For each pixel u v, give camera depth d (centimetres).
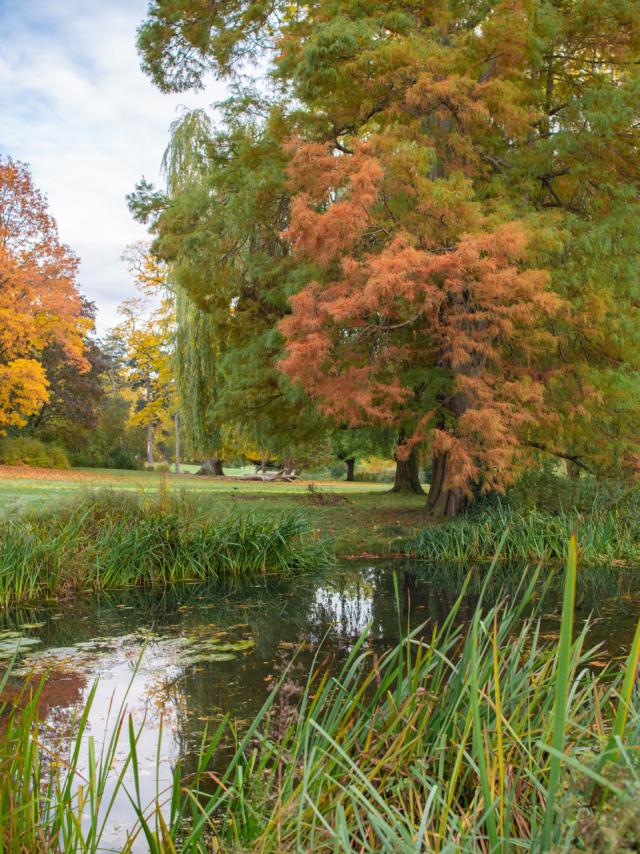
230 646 706
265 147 1463
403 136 1195
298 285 1298
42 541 1018
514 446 1261
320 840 238
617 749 151
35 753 275
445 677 513
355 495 2406
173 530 1128
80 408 4088
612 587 1006
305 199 1041
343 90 1215
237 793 281
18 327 2964
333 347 1169
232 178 1503
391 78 1176
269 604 919
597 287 1285
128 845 251
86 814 358
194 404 2636
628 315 1344
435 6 1273
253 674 605
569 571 151
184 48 1630
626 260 1311
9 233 3064
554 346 1249
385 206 1136
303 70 1173
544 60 1464
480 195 1329
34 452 3612
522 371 1275
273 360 1580
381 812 266
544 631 727
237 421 1838
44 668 634
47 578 975
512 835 233
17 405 3512
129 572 1045
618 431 1439
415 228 1120
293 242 1069
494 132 1373
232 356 1680
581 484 1523
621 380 1273
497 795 244
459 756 217
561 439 1456
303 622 812
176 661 653
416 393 1438
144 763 427
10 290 3020
